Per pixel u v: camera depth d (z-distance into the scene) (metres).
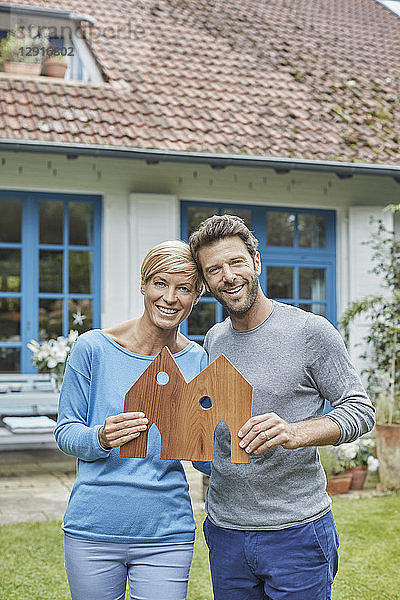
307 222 8.65
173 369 2.30
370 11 13.28
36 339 7.71
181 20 10.59
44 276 7.77
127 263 7.95
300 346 2.39
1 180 7.61
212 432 2.28
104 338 2.43
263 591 2.49
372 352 8.28
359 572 4.36
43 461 7.46
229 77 9.35
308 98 9.29
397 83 10.33
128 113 7.99
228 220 2.38
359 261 8.50
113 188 7.94
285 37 11.03
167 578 2.32
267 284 8.48
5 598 3.94
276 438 2.15
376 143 8.55
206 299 8.23
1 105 7.63
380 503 5.89
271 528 2.36
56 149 7.14
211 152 7.55
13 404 6.84
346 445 6.22
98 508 2.31
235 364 2.46
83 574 2.32
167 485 2.36
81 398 2.39
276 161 7.71
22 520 5.39
